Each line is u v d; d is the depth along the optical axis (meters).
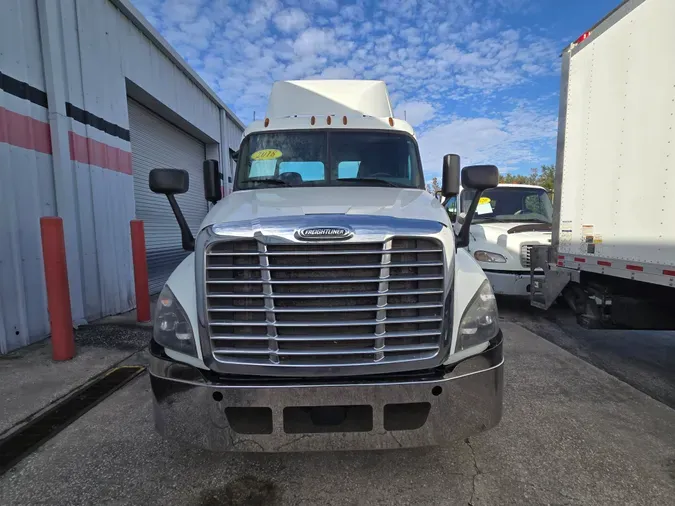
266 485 2.42
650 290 3.90
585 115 4.11
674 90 3.08
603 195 3.87
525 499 2.28
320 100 4.28
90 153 6.13
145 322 6.00
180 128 10.09
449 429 2.20
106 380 3.93
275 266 2.15
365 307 2.17
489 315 2.39
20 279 4.87
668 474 2.49
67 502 2.29
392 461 2.63
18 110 4.90
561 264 4.54
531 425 3.05
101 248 6.36
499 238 6.33
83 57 5.99
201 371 2.19
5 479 2.48
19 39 4.94
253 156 3.78
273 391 2.09
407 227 2.20
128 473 2.53
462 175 3.09
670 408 3.34
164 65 8.41
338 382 2.12
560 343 5.05
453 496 2.31
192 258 2.70
